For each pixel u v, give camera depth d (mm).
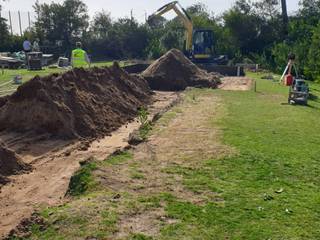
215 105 17078
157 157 9898
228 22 42969
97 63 38719
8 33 43344
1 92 18172
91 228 6227
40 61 29266
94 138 12469
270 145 11117
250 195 7758
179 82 23188
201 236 6207
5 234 6480
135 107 16953
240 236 6246
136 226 6398
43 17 46250
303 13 43781
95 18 47812
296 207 7281
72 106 13234
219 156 10039
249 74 31562
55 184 8852
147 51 44031
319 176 8914
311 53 29906
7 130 12273
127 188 7895
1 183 8789
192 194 7750
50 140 11922
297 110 16266
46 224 6418
